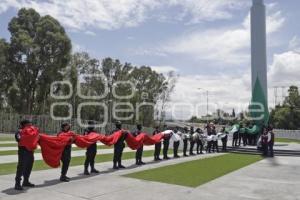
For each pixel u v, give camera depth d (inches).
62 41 2274.9
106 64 3014.3
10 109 2581.2
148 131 2672.2
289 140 2267.5
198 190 500.4
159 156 960.9
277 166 834.8
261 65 1642.5
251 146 1395.2
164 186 515.8
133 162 802.2
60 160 536.1
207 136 1222.9
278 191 521.3
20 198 412.8
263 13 1653.5
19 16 2319.1
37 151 938.7
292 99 3725.4
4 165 666.8
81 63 2746.1
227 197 466.6
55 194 440.5
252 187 544.7
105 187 495.2
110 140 660.1
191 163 818.8
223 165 809.5
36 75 2326.5
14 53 2245.3
